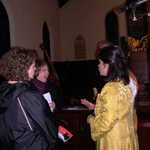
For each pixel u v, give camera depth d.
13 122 1.58
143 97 7.25
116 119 1.90
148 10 3.98
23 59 1.65
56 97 3.49
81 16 11.74
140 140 3.94
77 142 3.63
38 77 3.26
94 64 6.93
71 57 11.76
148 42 5.72
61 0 10.82
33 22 6.91
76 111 3.73
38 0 7.60
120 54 1.99
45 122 1.61
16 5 5.64
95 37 11.64
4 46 5.15
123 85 1.98
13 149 1.58
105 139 1.98
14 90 1.61
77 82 7.01
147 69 9.79
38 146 1.58
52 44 9.39
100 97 2.00
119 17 11.09
